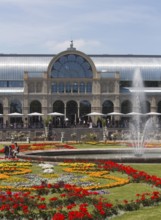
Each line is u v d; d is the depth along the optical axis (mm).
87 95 150750
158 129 137375
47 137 109438
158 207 29062
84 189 33281
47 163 50531
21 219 25812
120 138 112312
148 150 69812
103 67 161750
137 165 49500
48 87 149875
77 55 151125
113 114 139875
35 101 150500
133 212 27859
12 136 104750
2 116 149000
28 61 162250
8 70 159125
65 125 133000
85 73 151500
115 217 26719
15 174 42562
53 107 151000
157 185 35750
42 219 25922
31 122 149250
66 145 84438
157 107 155875
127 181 37812
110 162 47156
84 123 143125
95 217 25734
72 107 151625
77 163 48688
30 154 60938
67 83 150875
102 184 37156
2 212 26578
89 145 90312
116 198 31875
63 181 37500
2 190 34500
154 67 164375
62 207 28188
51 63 150125
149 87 162500
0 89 154625
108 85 152000
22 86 158500
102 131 121875
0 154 68750
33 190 33812
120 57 166750
